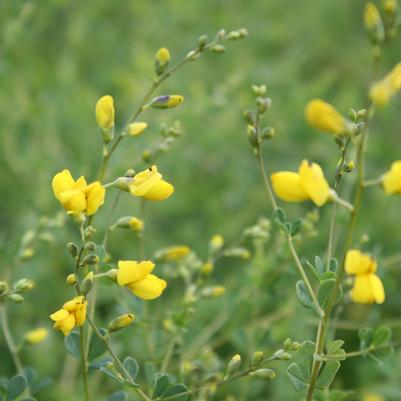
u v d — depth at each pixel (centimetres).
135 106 771
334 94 974
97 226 602
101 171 357
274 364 543
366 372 562
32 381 420
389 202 766
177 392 355
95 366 357
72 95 796
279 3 970
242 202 785
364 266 303
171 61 874
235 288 595
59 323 309
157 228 747
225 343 600
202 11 920
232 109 772
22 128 739
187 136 725
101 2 905
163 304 629
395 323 521
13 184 719
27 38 744
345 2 1009
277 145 830
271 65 895
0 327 594
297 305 542
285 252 504
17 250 517
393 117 924
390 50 1021
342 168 349
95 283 379
